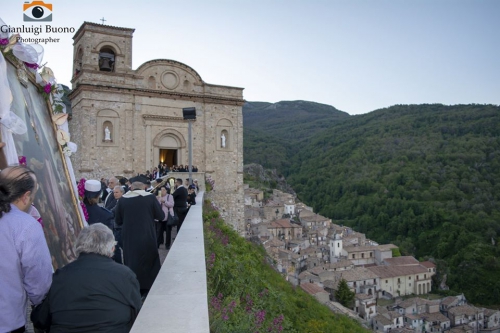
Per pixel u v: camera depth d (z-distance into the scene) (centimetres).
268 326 926
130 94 3534
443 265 8812
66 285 358
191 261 628
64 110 734
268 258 2908
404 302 7131
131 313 380
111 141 3438
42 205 529
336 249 9225
